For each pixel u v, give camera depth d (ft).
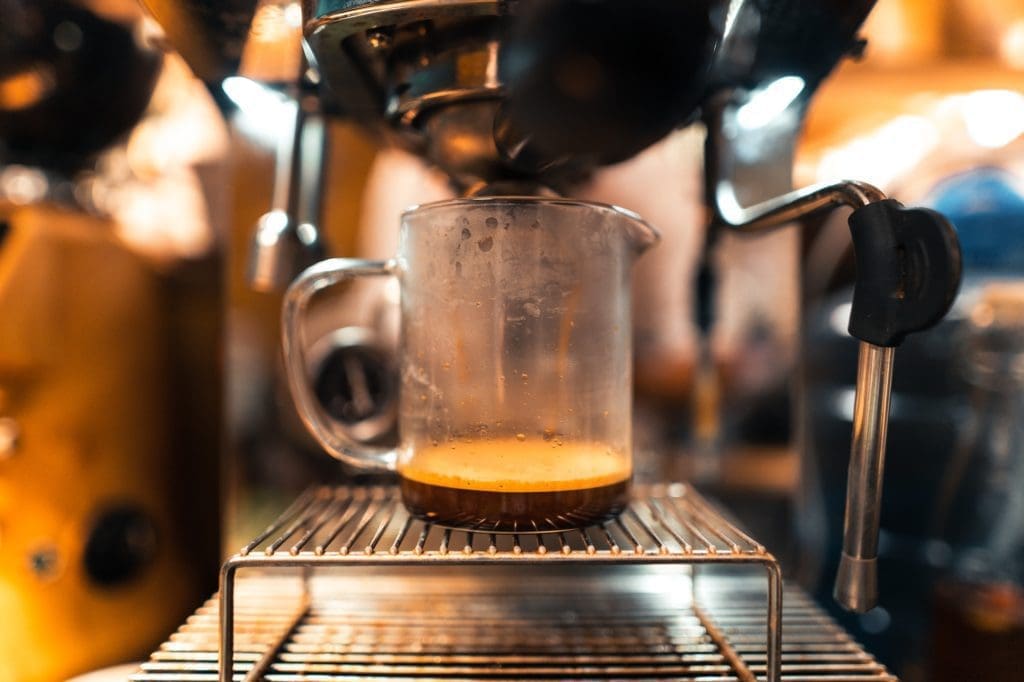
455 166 0.82
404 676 0.79
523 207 0.77
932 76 1.40
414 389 0.81
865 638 1.27
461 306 0.77
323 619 0.95
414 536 1.03
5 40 1.15
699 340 1.28
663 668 0.81
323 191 1.04
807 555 1.28
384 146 1.19
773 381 1.29
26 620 1.14
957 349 1.22
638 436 1.31
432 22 0.72
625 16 0.57
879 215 0.67
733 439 1.30
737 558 0.70
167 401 1.47
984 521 1.22
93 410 1.28
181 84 1.47
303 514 0.96
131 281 1.37
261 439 1.26
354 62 0.79
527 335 0.76
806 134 1.46
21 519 1.16
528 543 1.00
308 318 1.27
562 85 0.59
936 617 1.14
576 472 0.75
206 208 1.52
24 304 1.16
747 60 0.85
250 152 1.26
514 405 0.76
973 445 1.22
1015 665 1.04
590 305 0.79
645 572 1.17
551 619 0.96
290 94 0.96
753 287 1.30
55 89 1.21
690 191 1.31
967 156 1.50
